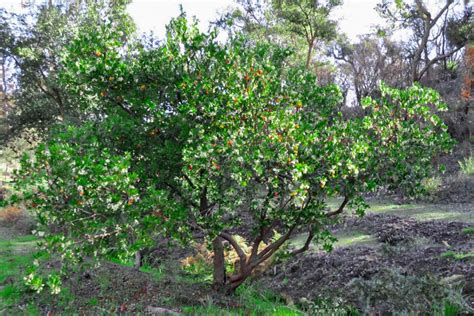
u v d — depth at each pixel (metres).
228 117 6.72
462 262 7.56
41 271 8.14
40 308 6.61
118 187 5.59
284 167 6.04
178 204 6.54
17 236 15.98
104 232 6.02
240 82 6.81
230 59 6.94
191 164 6.20
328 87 7.89
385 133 6.59
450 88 24.52
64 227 6.00
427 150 6.79
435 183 14.88
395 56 29.34
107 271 8.36
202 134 6.64
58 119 20.78
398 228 10.98
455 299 5.82
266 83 6.83
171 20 7.10
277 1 29.73
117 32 7.05
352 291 7.17
